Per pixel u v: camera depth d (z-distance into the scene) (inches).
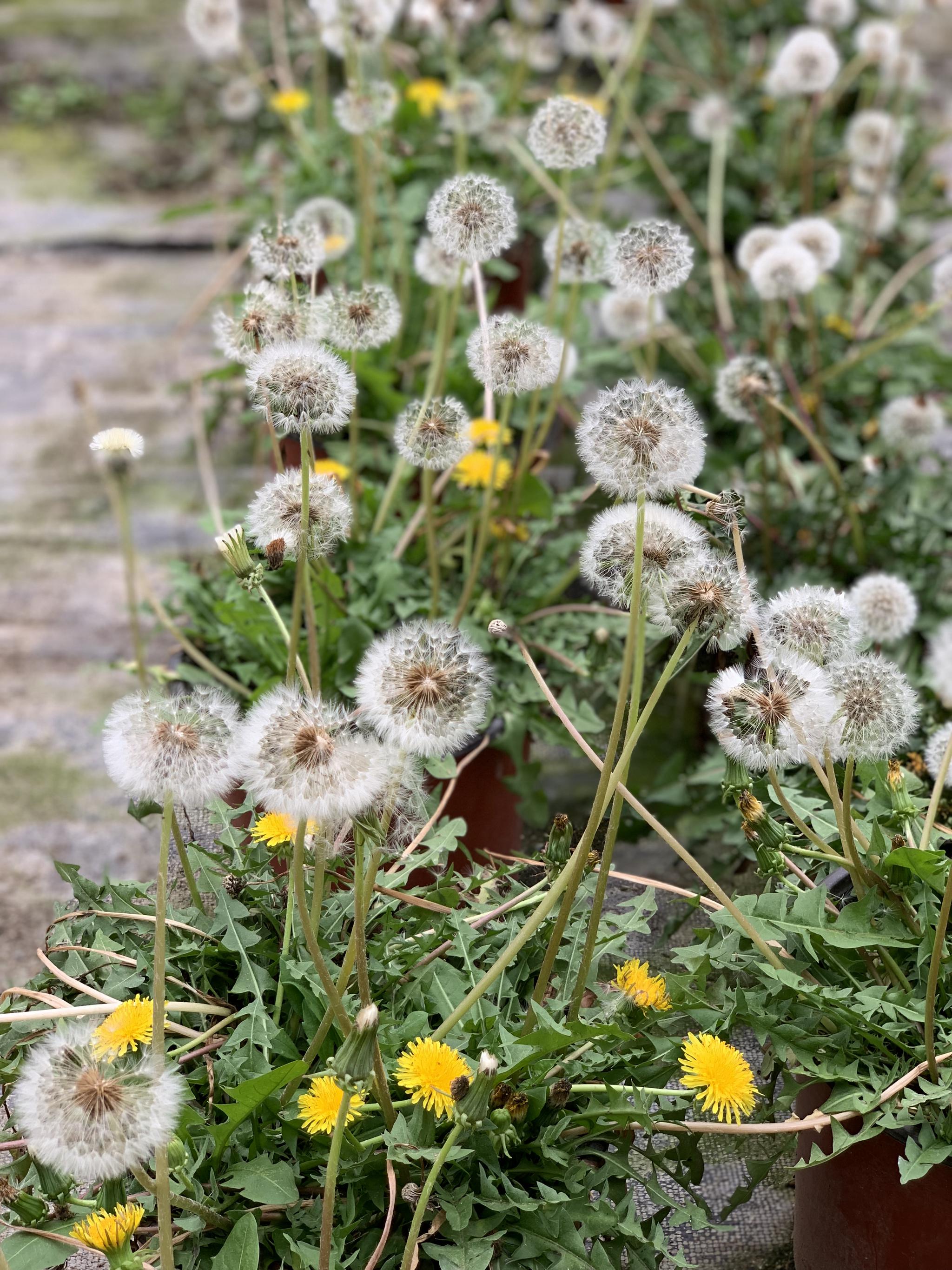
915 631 79.9
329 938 62.0
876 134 114.6
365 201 85.7
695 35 167.0
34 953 74.5
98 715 90.7
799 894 62.3
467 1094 57.1
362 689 57.1
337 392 60.4
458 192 64.4
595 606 73.6
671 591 58.9
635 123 124.8
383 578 73.0
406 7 142.3
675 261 62.6
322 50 119.6
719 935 63.6
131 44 217.0
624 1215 59.4
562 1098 59.6
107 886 63.1
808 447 101.0
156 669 74.7
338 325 66.5
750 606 60.0
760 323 113.3
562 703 71.9
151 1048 58.4
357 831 57.4
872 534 83.9
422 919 63.1
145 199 171.9
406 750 56.8
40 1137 55.9
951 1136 60.1
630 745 59.5
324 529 62.2
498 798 72.9
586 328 104.2
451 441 65.1
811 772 68.0
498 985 61.8
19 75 204.7
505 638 72.8
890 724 60.6
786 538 87.4
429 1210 59.0
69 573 105.0
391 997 61.6
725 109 124.1
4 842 79.9
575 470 101.0
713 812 74.7
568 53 173.2
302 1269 58.6
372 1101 60.0
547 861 61.6
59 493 114.7
